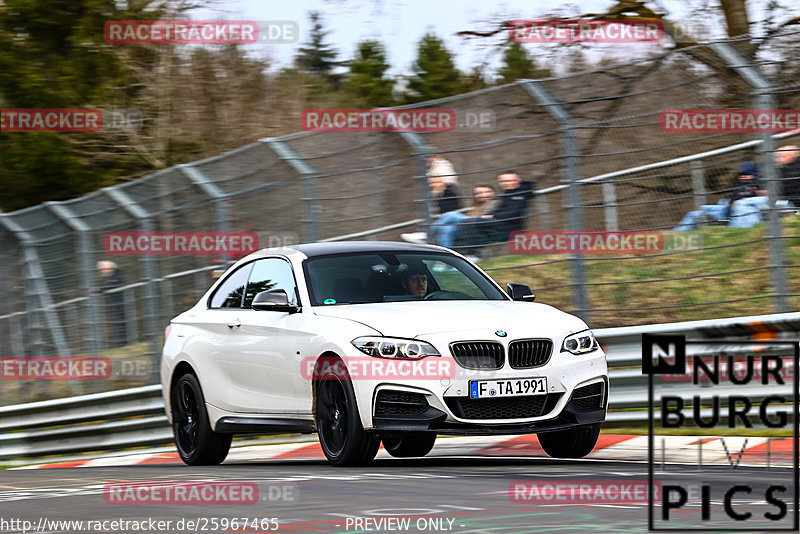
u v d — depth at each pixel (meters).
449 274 32.72
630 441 33.00
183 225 49.81
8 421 54.34
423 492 21.77
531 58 71.19
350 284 31.58
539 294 44.72
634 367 37.19
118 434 49.78
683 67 39.66
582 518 17.47
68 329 55.72
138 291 52.28
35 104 90.12
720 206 39.97
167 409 36.75
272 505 20.59
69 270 55.47
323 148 44.97
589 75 40.78
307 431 30.62
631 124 40.22
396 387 27.59
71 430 51.28
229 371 33.44
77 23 93.12
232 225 47.72
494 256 41.50
